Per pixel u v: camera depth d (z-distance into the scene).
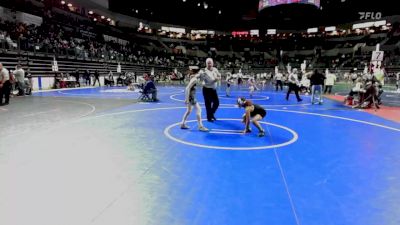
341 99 17.78
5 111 11.35
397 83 28.47
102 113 10.98
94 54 33.44
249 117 7.62
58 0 38.06
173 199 3.70
